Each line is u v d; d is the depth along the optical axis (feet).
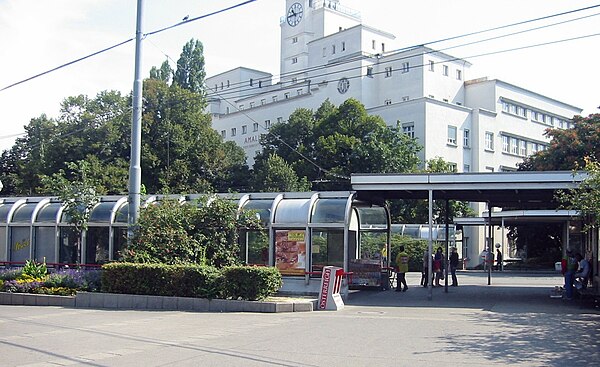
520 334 43.34
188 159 156.66
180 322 49.49
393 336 41.86
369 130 161.38
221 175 164.35
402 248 83.82
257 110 247.29
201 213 68.44
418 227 147.43
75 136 147.23
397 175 72.23
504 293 79.51
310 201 74.43
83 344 38.47
